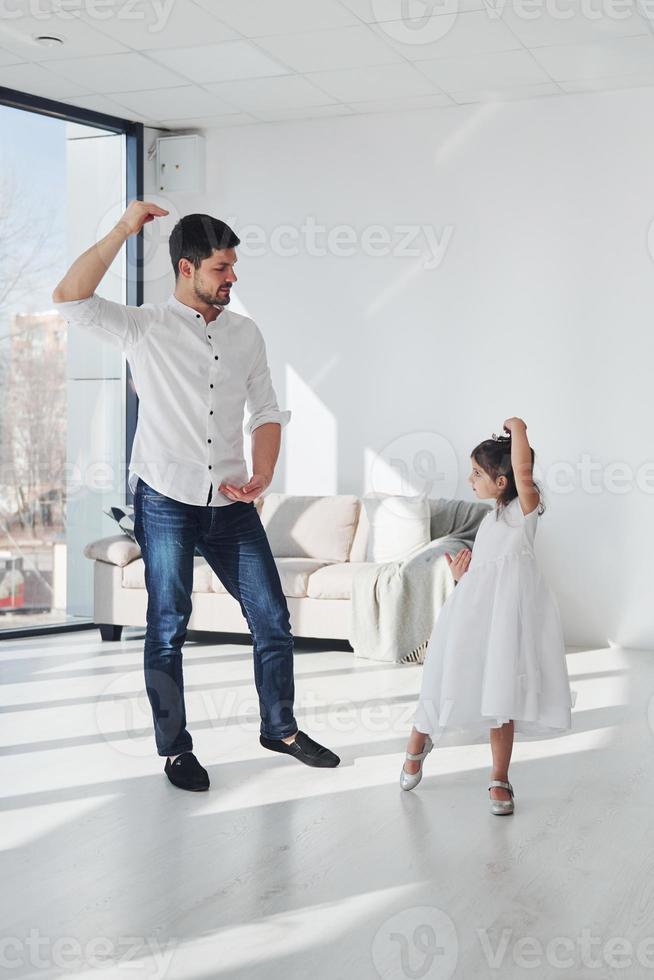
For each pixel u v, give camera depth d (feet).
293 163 21.49
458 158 20.26
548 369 19.77
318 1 15.16
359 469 21.35
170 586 10.94
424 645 17.58
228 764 11.88
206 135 21.99
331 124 21.16
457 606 10.68
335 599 18.30
